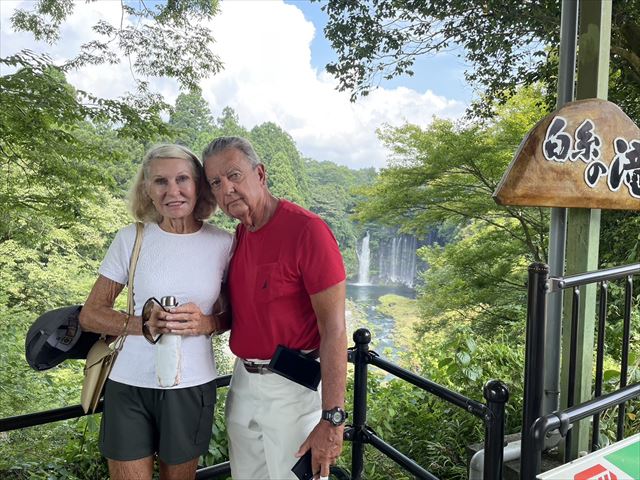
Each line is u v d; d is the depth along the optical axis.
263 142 31.06
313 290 1.32
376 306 13.47
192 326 1.34
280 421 1.41
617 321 3.68
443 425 2.79
